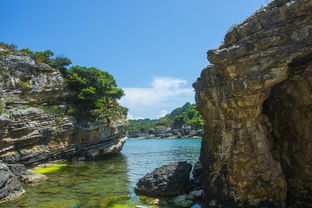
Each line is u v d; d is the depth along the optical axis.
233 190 11.02
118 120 45.12
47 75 35.47
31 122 30.17
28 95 32.22
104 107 42.25
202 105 15.30
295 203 10.37
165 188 15.01
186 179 16.28
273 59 9.27
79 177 21.45
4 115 26.30
